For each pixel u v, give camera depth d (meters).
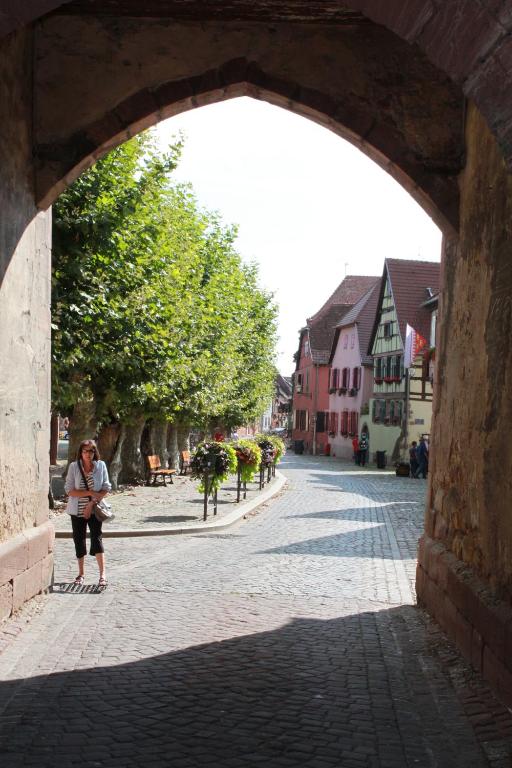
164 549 13.66
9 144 7.60
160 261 18.44
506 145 4.89
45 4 4.80
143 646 7.27
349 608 9.12
